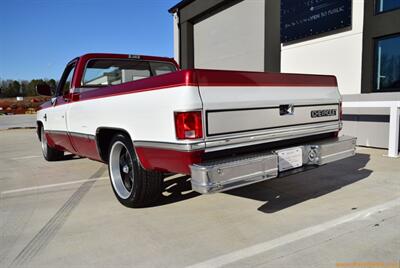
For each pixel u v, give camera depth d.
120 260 2.63
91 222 3.42
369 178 4.76
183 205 3.88
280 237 2.95
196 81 2.81
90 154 4.62
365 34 7.52
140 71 5.68
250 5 11.02
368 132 7.39
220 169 2.75
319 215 3.43
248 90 3.16
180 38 15.12
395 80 7.11
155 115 3.07
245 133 3.12
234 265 2.49
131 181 3.84
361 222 3.21
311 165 3.59
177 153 2.88
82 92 4.59
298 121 3.67
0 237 3.09
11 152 8.67
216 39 13.06
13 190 4.70
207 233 3.08
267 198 4.05
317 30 8.63
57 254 2.74
